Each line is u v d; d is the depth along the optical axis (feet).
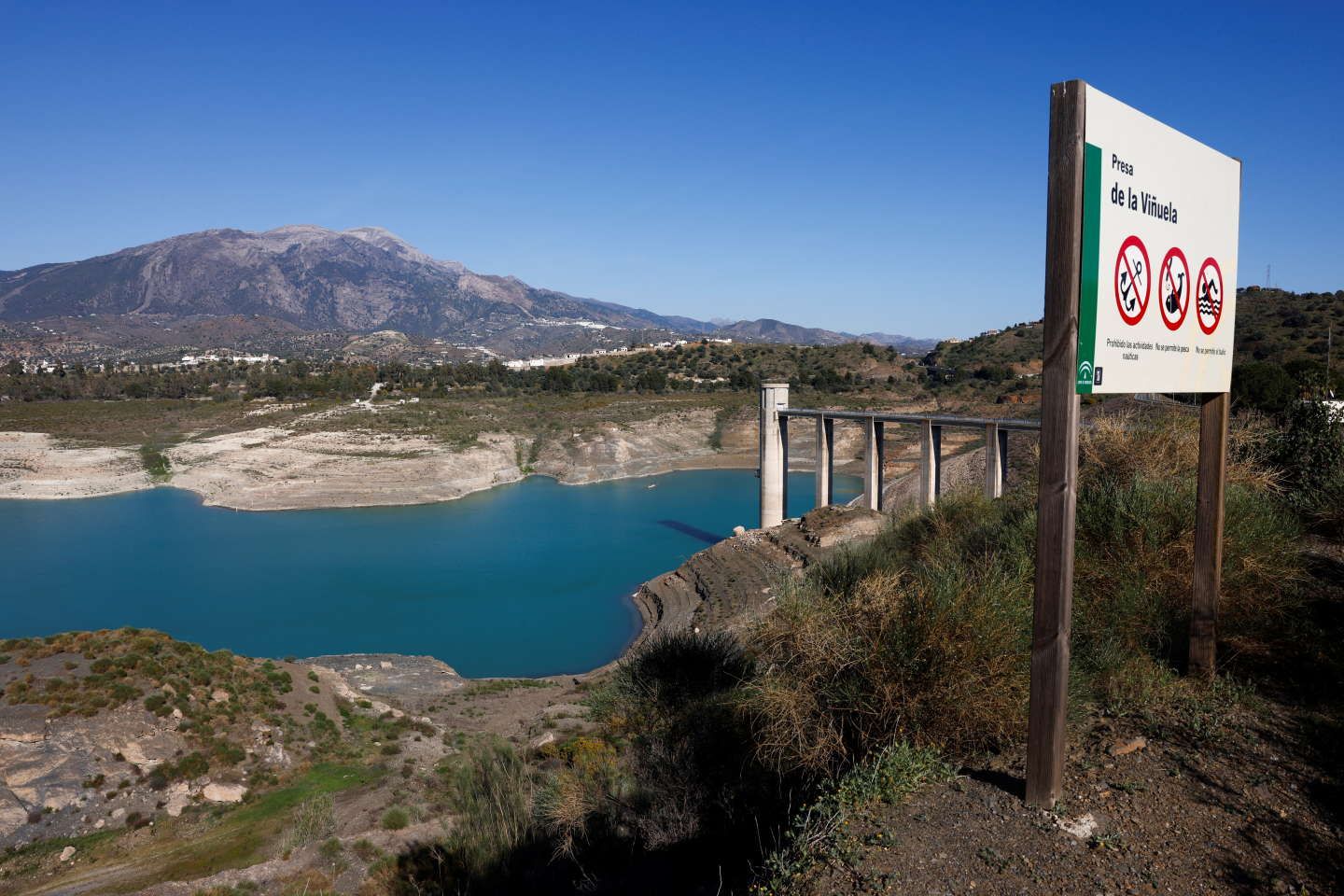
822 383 526.98
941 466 248.11
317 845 52.06
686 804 25.57
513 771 43.09
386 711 92.89
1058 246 15.08
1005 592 21.86
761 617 25.26
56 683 70.59
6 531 278.87
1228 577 22.76
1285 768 15.69
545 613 180.96
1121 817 14.61
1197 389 19.24
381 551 246.47
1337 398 38.88
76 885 53.47
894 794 16.07
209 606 189.88
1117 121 15.98
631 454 427.33
